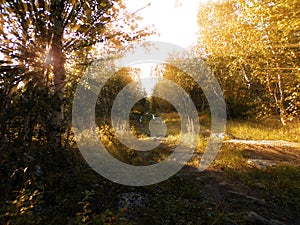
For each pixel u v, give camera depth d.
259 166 7.28
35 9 5.56
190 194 5.29
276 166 7.02
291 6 8.39
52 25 5.67
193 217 4.31
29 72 4.68
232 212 4.64
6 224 2.67
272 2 9.98
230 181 6.23
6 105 3.90
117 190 4.91
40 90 4.45
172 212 4.41
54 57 5.62
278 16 9.34
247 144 11.01
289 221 4.46
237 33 17.27
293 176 6.30
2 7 5.38
